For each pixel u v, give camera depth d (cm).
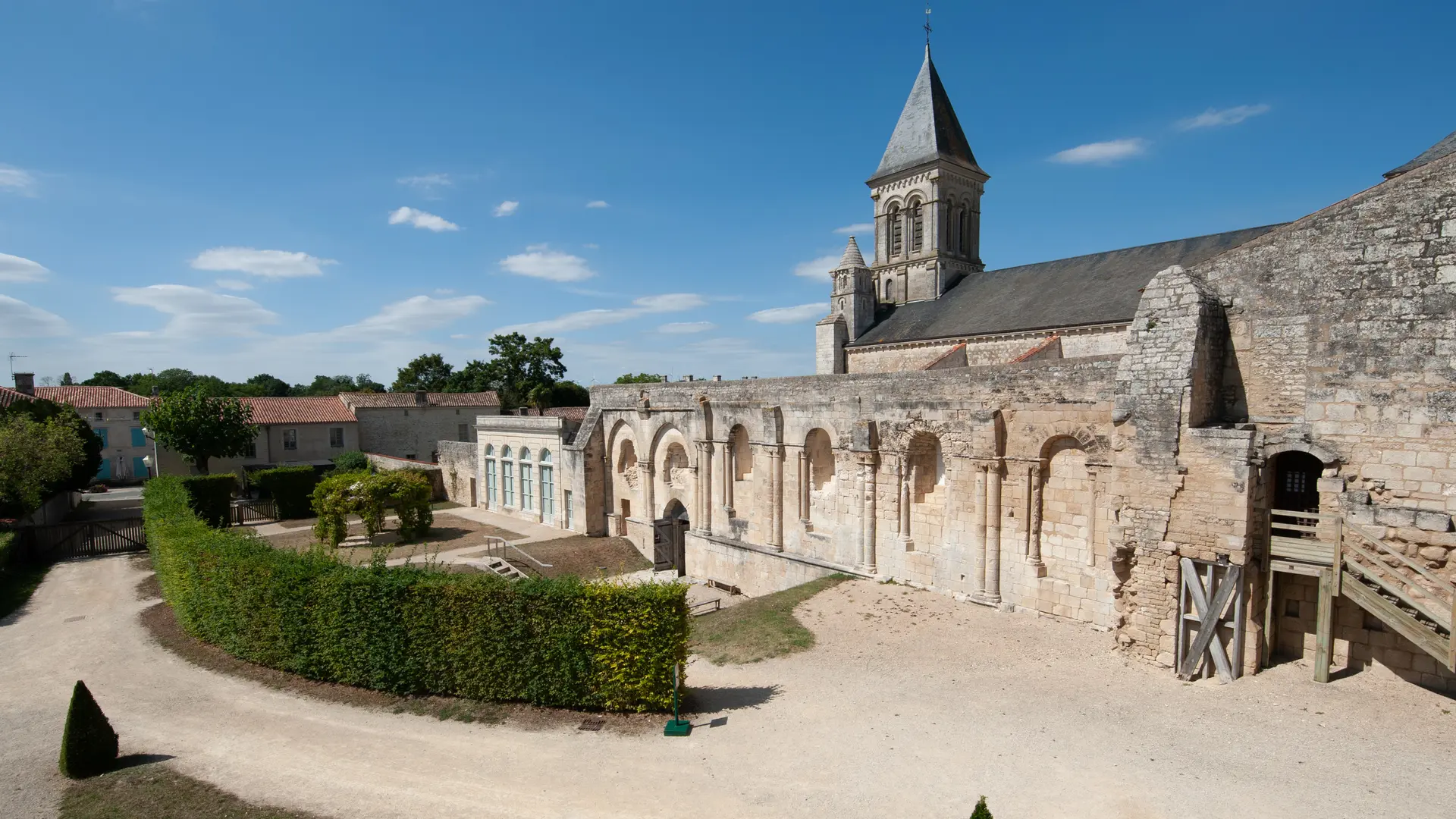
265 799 1283
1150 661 1659
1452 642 1256
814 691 1659
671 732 1459
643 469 3759
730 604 2845
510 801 1235
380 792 1288
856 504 2619
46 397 6069
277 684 1848
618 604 1552
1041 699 1541
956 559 2298
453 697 1691
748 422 3042
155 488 3750
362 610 1753
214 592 2075
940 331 3672
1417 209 1378
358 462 5666
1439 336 1355
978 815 873
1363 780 1177
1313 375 1510
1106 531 1928
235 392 11456
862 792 1209
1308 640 1608
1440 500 1352
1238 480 1505
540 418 4434
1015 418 2120
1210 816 1099
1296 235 1540
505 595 1625
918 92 4741
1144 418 1642
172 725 1623
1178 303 1609
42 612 2598
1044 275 3650
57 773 1414
